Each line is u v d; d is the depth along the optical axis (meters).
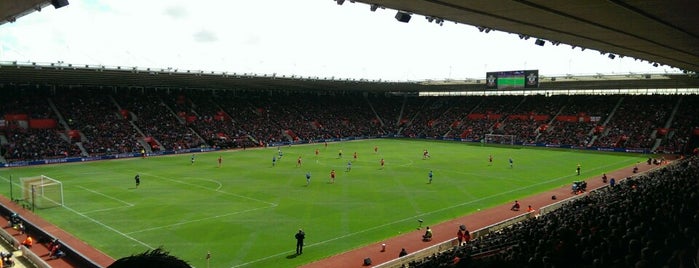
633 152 87.75
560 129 104.00
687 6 21.47
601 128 99.50
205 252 30.20
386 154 82.50
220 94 111.50
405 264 26.89
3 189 49.78
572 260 15.64
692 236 15.13
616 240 16.34
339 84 104.44
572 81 92.50
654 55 41.84
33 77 74.06
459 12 23.23
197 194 47.00
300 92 126.38
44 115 81.06
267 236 33.56
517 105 120.75
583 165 69.56
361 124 123.25
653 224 18.22
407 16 23.69
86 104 88.69
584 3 21.05
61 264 27.19
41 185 43.19
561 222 25.41
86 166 66.94
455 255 24.05
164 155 81.00
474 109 125.12
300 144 101.88
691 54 40.28
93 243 31.83
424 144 102.62
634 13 23.12
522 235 24.52
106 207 41.34
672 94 104.38
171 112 97.56
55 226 35.66
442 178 57.38
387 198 45.94
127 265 2.66
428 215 39.75
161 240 32.44
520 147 97.00
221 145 91.06
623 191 37.03
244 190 49.12
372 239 33.16
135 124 89.00
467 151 88.06
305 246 31.58
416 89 123.62
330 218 38.44
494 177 58.44
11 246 29.78
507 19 25.05
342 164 69.12
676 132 90.62
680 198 24.34
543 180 56.56
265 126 105.56
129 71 71.62
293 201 44.25
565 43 34.44
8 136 74.06
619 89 108.25
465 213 40.66
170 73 76.00
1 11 20.95
